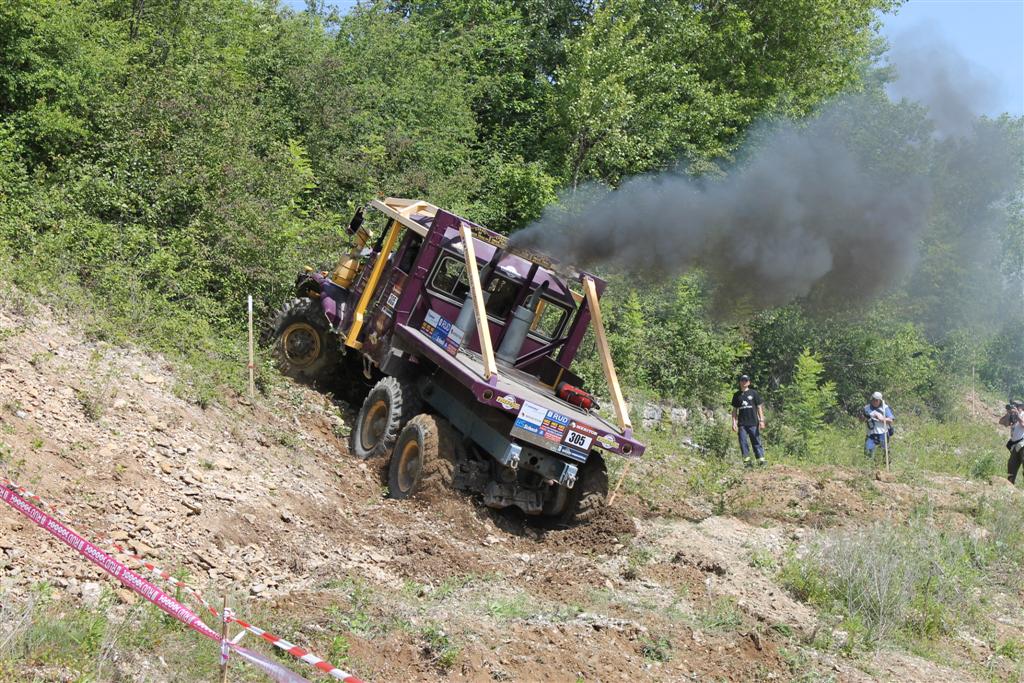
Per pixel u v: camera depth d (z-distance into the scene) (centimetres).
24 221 1101
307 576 727
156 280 1171
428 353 996
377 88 1938
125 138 1274
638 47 2522
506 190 2130
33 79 1209
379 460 1012
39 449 710
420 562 809
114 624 551
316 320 1212
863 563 924
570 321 1102
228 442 910
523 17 2642
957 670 787
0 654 484
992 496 1382
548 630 711
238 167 1335
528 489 991
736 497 1241
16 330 865
